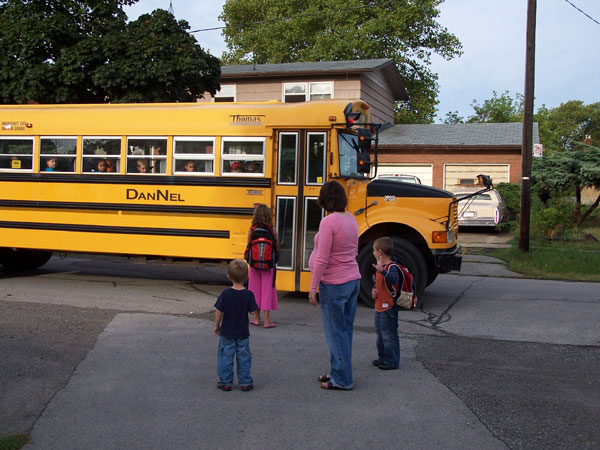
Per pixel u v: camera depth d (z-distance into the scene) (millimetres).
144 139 9688
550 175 19062
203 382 5527
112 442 4270
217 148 9336
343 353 5281
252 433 4434
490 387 5480
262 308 7691
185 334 7164
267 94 24969
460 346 6875
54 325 7375
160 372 5777
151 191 9625
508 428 4547
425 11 34844
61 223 10086
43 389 5254
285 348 6699
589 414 4852
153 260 9961
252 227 7672
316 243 5234
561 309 8977
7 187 10305
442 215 8820
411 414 4812
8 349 6324
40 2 15141
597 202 19531
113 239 9852
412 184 9055
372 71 23891
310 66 25531
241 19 37781
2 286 10180
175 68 14453
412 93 37031
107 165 9875
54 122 10086
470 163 22500
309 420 4676
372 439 4340
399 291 5887
